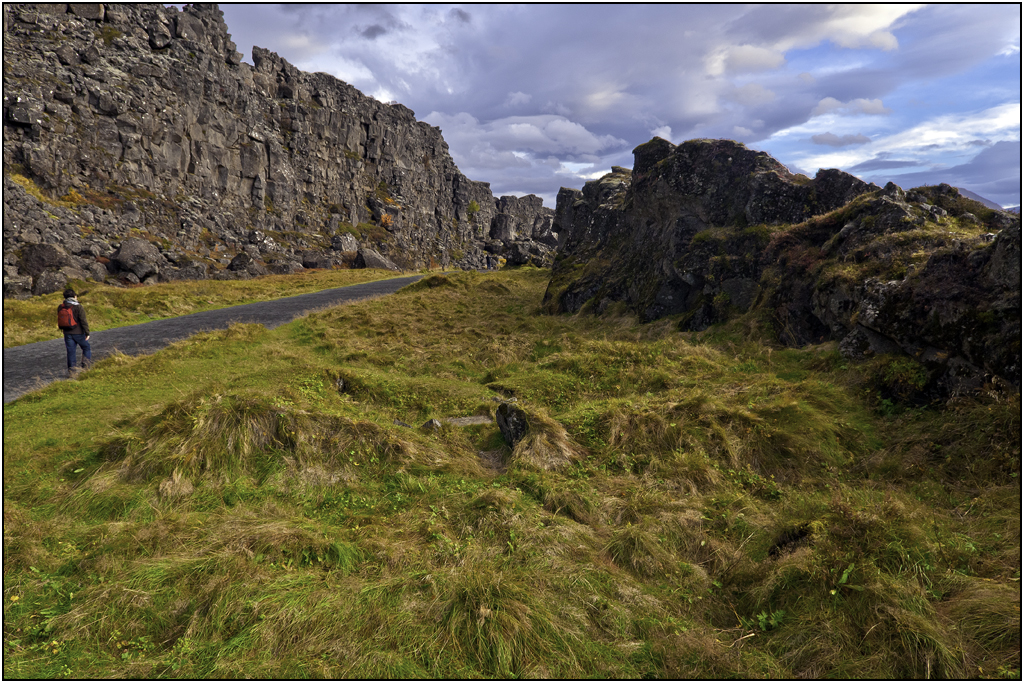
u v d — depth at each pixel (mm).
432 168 126312
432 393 8711
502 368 10438
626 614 3363
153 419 6035
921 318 7031
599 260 19578
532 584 3529
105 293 23078
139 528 4223
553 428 6246
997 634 2857
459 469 5777
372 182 103000
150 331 16531
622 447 6195
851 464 5754
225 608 3236
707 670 2920
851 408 6926
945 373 6566
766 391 7551
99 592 3426
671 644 3113
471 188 141625
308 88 87375
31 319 17375
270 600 3266
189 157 62688
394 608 3285
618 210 21172
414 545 4219
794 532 4027
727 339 11312
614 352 10383
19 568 3715
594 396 8508
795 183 14195
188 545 4043
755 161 15164
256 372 9023
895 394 6910
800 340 10406
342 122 93062
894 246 9367
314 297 29344
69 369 9906
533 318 17578
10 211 35250
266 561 3773
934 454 5535
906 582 3262
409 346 13062
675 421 6441
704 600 3664
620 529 4441
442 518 4719
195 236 54438
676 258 14523
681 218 15586
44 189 45688
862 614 3096
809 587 3373
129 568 3748
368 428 6125
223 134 66875
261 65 80000
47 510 4680
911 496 4820
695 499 5121
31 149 45500
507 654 2949
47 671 2846
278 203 74812
